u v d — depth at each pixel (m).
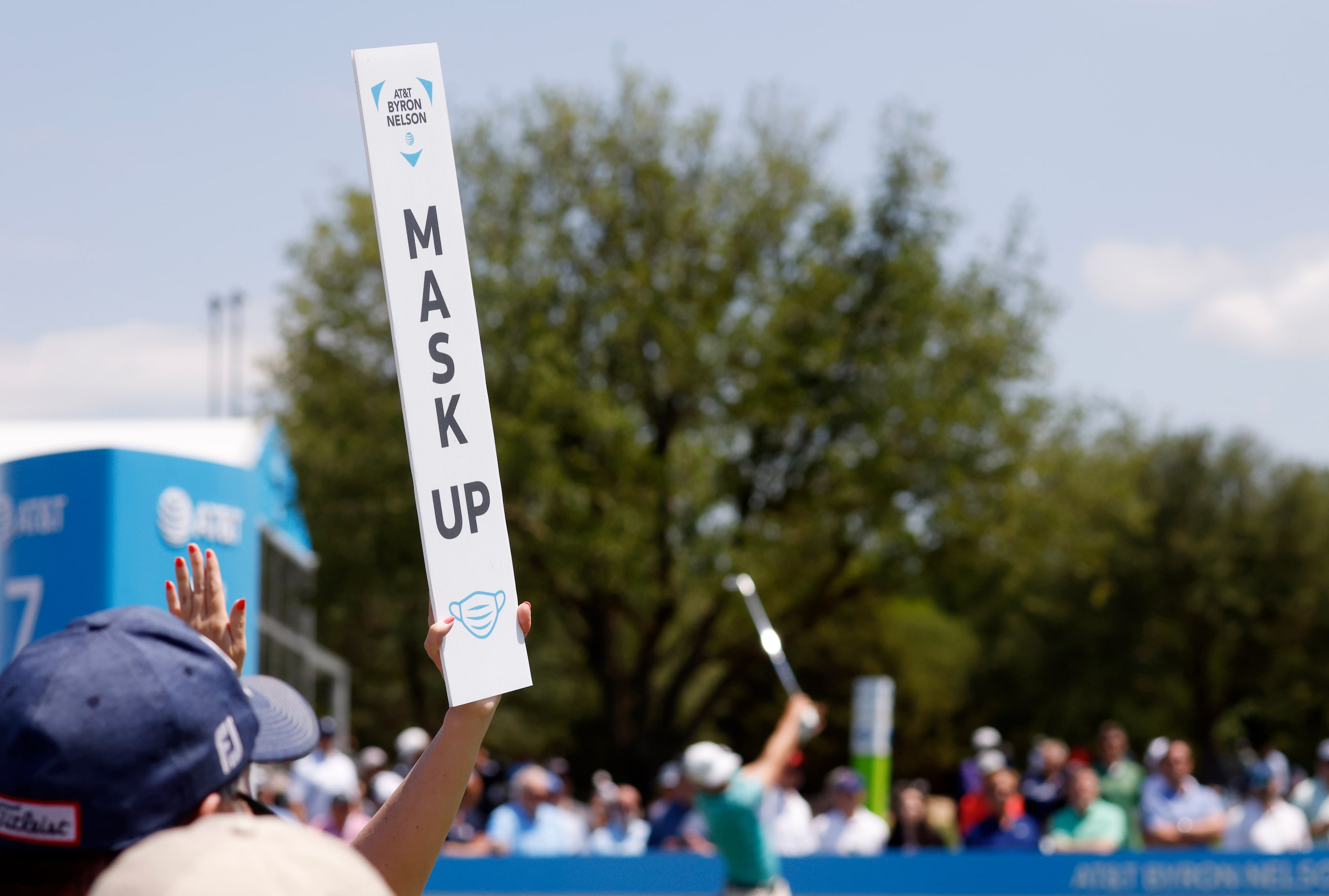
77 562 12.71
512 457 40.44
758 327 46.31
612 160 47.22
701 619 50.69
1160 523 83.06
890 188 47.56
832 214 47.19
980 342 46.62
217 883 1.85
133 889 1.86
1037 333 47.56
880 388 46.50
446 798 3.92
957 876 18.05
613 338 44.97
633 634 66.00
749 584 12.39
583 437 44.53
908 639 85.44
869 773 23.31
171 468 13.29
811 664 75.25
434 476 3.98
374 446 42.81
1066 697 84.75
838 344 46.06
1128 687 84.06
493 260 43.97
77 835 2.37
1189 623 83.69
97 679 2.42
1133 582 83.31
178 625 2.61
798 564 49.28
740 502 48.06
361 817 18.41
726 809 11.56
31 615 12.98
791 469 47.84
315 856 1.95
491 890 18.72
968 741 87.50
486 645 3.98
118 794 2.38
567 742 72.00
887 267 47.00
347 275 44.75
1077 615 84.44
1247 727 85.56
